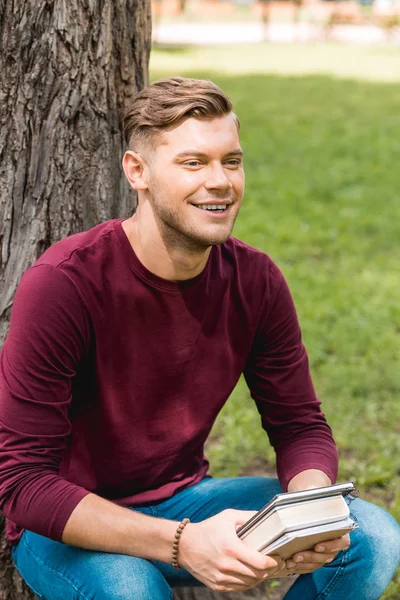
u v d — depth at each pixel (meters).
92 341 2.53
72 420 2.63
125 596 2.33
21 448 2.41
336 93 20.11
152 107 2.43
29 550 2.56
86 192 3.04
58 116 2.94
